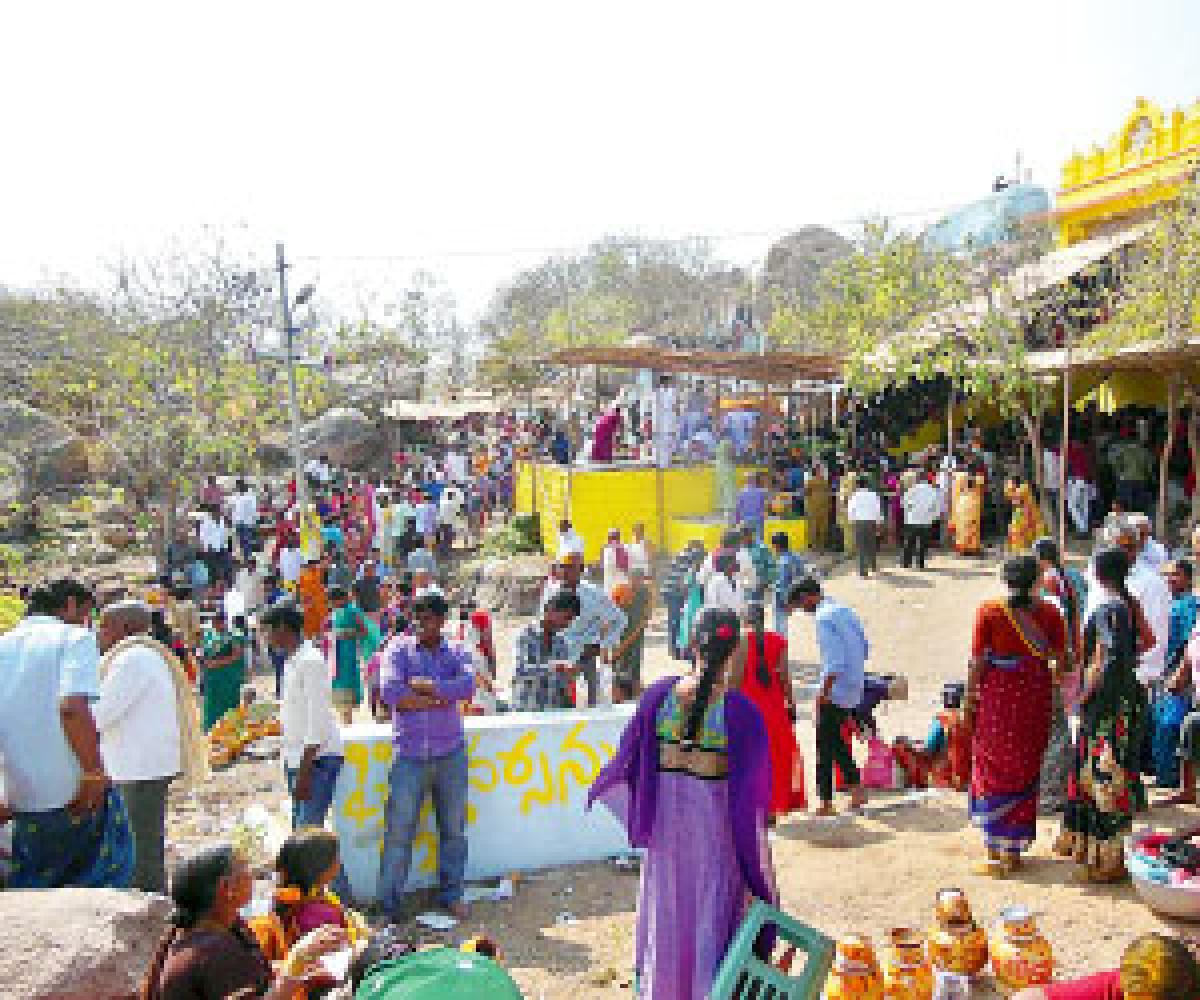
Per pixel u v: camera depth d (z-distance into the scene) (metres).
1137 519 8.85
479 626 10.45
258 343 24.31
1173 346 14.24
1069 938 5.31
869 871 6.39
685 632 12.43
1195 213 15.42
